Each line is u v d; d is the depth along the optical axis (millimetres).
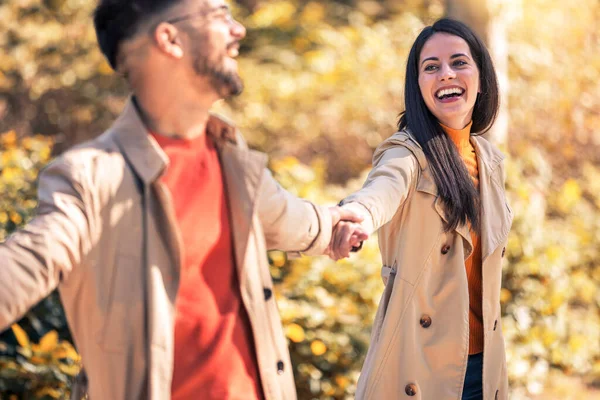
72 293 2334
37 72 12898
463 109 3721
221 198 2596
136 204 2383
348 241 3004
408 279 3600
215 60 2451
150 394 2324
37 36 12977
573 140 11547
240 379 2541
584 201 10555
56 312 5336
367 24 14805
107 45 2479
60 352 4859
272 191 2723
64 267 2246
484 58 3848
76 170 2295
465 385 3789
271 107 12891
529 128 11406
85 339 2355
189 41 2428
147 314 2354
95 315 2324
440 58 3717
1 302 2143
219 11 2467
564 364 7352
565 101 11523
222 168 2623
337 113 12789
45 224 2217
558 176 11328
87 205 2287
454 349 3615
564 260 7961
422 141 3658
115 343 2332
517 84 11406
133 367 2346
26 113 12797
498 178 3943
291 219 2775
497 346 3848
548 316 7246
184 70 2443
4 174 6445
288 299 5879
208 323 2496
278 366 2664
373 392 3576
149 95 2479
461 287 3639
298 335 5363
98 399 2357
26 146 7785
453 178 3615
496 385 3826
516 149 11133
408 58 3811
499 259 3824
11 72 12828
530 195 8008
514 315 7043
